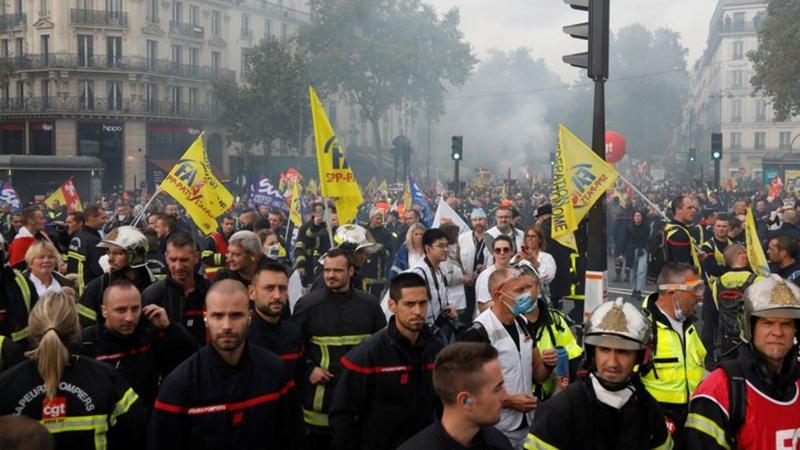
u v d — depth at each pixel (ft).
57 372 13.37
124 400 14.21
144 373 17.39
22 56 182.29
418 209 53.67
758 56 161.68
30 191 131.34
